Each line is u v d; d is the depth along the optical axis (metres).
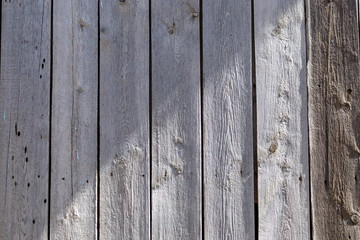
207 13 2.10
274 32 2.10
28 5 2.09
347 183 2.07
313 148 2.08
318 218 2.06
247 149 2.07
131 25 2.09
